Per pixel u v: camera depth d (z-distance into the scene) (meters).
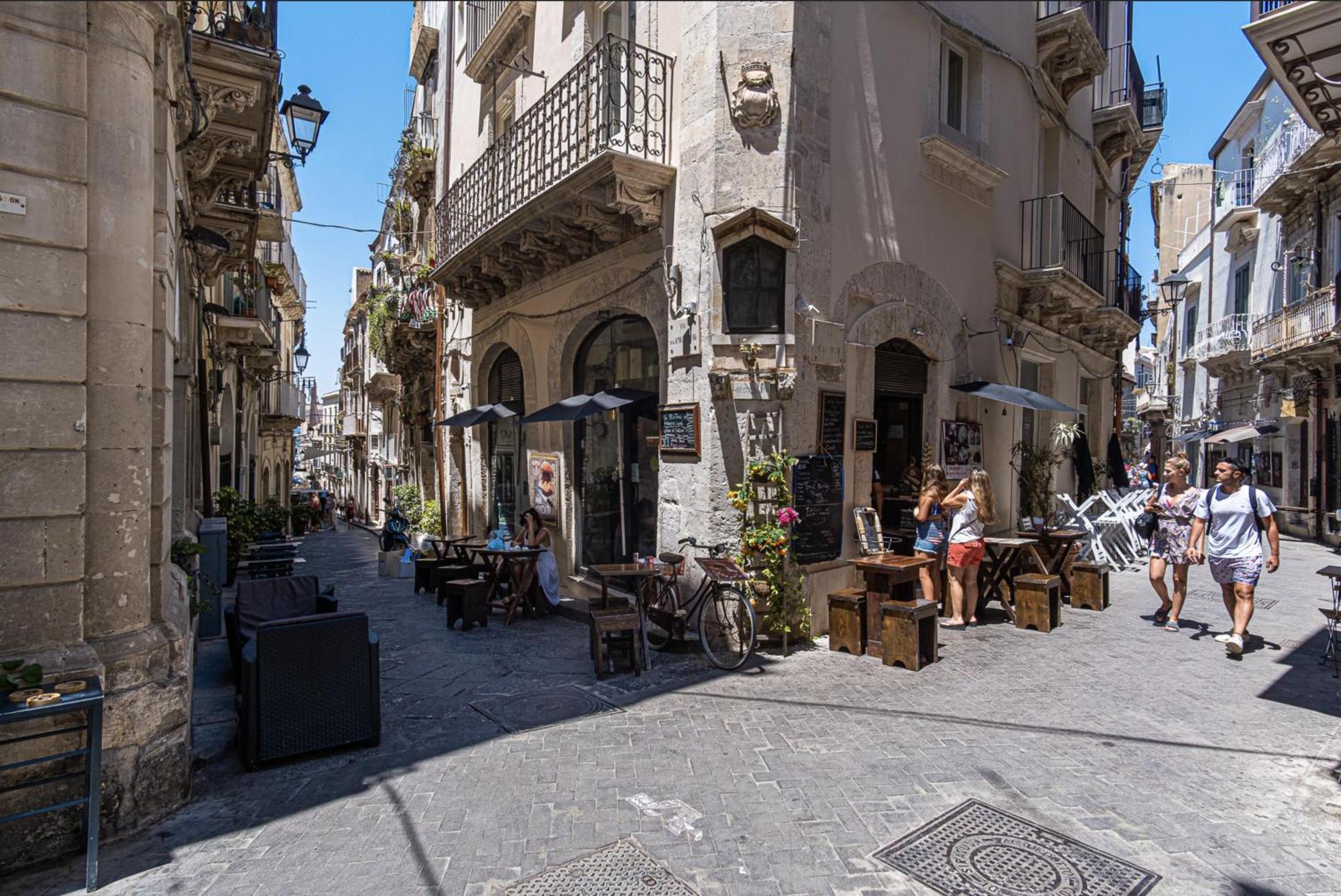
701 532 6.93
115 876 3.19
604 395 8.04
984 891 3.02
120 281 3.73
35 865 3.26
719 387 6.71
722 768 4.21
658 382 8.36
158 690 3.70
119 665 3.58
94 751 3.14
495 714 5.17
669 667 6.30
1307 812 3.69
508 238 9.30
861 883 3.08
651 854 3.31
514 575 8.29
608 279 8.63
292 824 3.62
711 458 6.85
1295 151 16.53
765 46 6.86
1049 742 4.56
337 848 3.40
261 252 18.02
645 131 7.33
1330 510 17.20
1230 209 22.62
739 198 6.84
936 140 8.41
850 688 5.64
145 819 3.60
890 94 8.10
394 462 29.09
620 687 5.77
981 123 9.66
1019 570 8.38
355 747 4.56
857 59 7.68
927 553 7.78
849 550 7.66
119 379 3.72
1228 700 5.32
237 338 13.83
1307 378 17.77
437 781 4.09
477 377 13.00
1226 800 3.81
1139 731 4.73
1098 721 4.91
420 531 16.02
